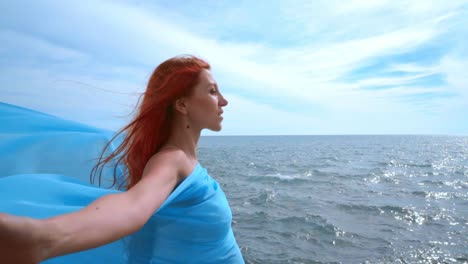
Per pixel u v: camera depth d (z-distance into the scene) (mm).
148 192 790
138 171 1191
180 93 1197
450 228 17078
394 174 37031
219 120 1271
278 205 21688
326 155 66875
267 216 18969
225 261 1147
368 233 16141
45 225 503
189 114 1215
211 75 1278
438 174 37188
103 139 1551
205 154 69562
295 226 17156
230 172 38375
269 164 48031
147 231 1027
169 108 1215
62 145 1423
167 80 1181
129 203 705
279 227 17000
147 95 1214
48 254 509
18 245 458
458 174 37281
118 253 1065
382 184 30484
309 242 14844
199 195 1048
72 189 994
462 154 68688
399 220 18562
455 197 24500
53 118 1654
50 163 1380
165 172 924
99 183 1434
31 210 859
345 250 13977
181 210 1022
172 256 1043
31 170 1328
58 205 900
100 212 620
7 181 930
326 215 19250
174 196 945
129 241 1062
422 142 139750
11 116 1547
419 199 23859
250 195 24953
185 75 1196
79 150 1456
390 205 21750
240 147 103500
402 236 15789
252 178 33781
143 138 1187
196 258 1067
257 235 15734
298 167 43938
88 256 1015
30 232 470
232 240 1253
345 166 45469
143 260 1038
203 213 1060
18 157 1312
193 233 1049
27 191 917
